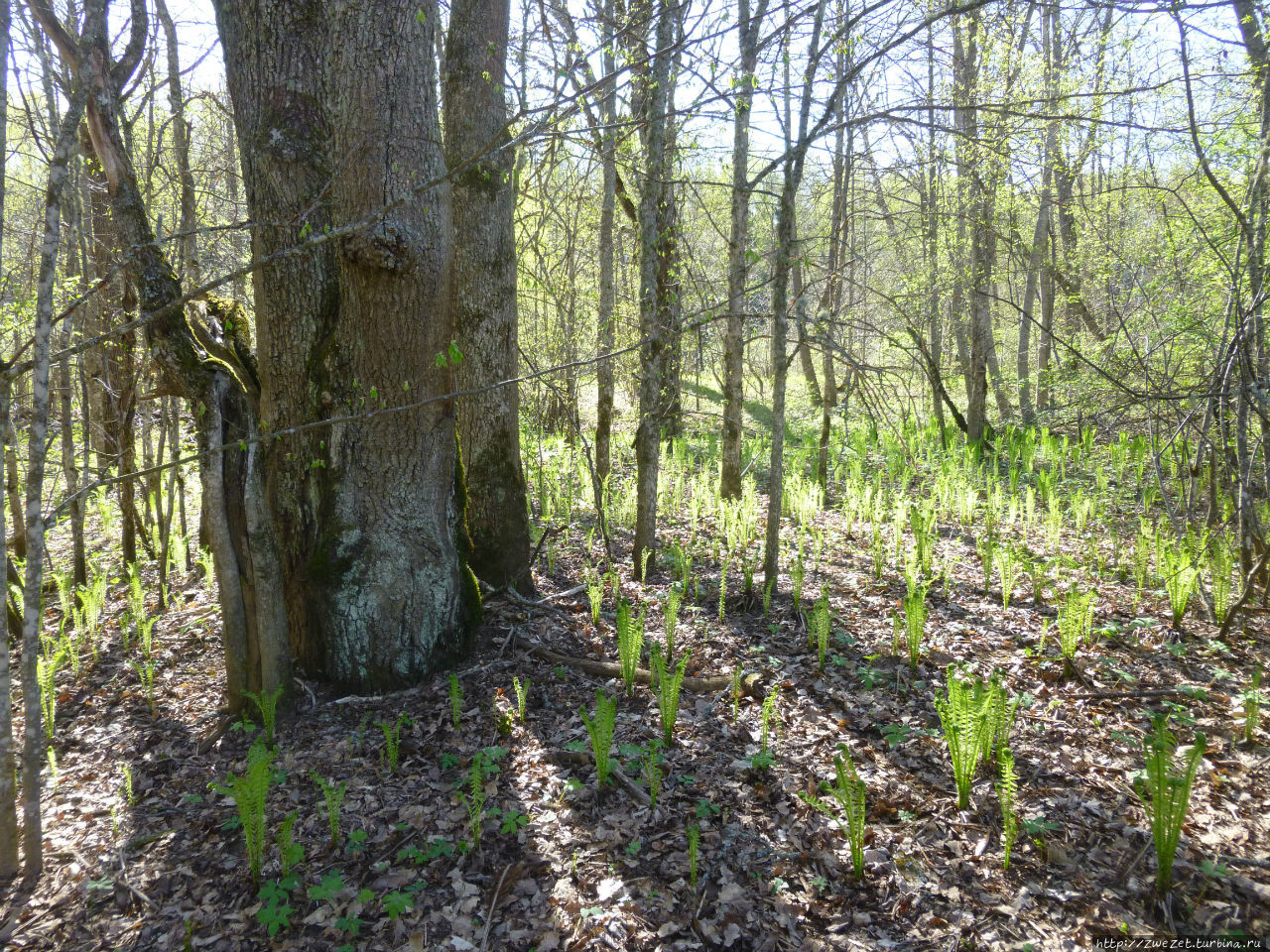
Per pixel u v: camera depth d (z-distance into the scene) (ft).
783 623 15.97
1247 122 18.16
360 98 11.26
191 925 8.61
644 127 18.47
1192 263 20.94
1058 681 12.92
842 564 19.63
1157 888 8.31
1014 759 10.87
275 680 12.85
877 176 29.53
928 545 17.69
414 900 8.87
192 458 9.80
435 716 12.64
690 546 21.17
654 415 18.06
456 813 10.32
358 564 13.06
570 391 23.17
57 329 18.33
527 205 32.91
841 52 13.89
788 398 52.65
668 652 14.40
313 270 12.38
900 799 10.15
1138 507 22.16
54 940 8.62
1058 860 8.95
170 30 20.48
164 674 15.10
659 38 14.87
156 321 11.53
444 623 14.02
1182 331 17.79
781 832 9.72
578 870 9.27
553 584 18.92
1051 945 7.88
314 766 11.50
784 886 8.82
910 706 12.44
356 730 12.39
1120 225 31.58
